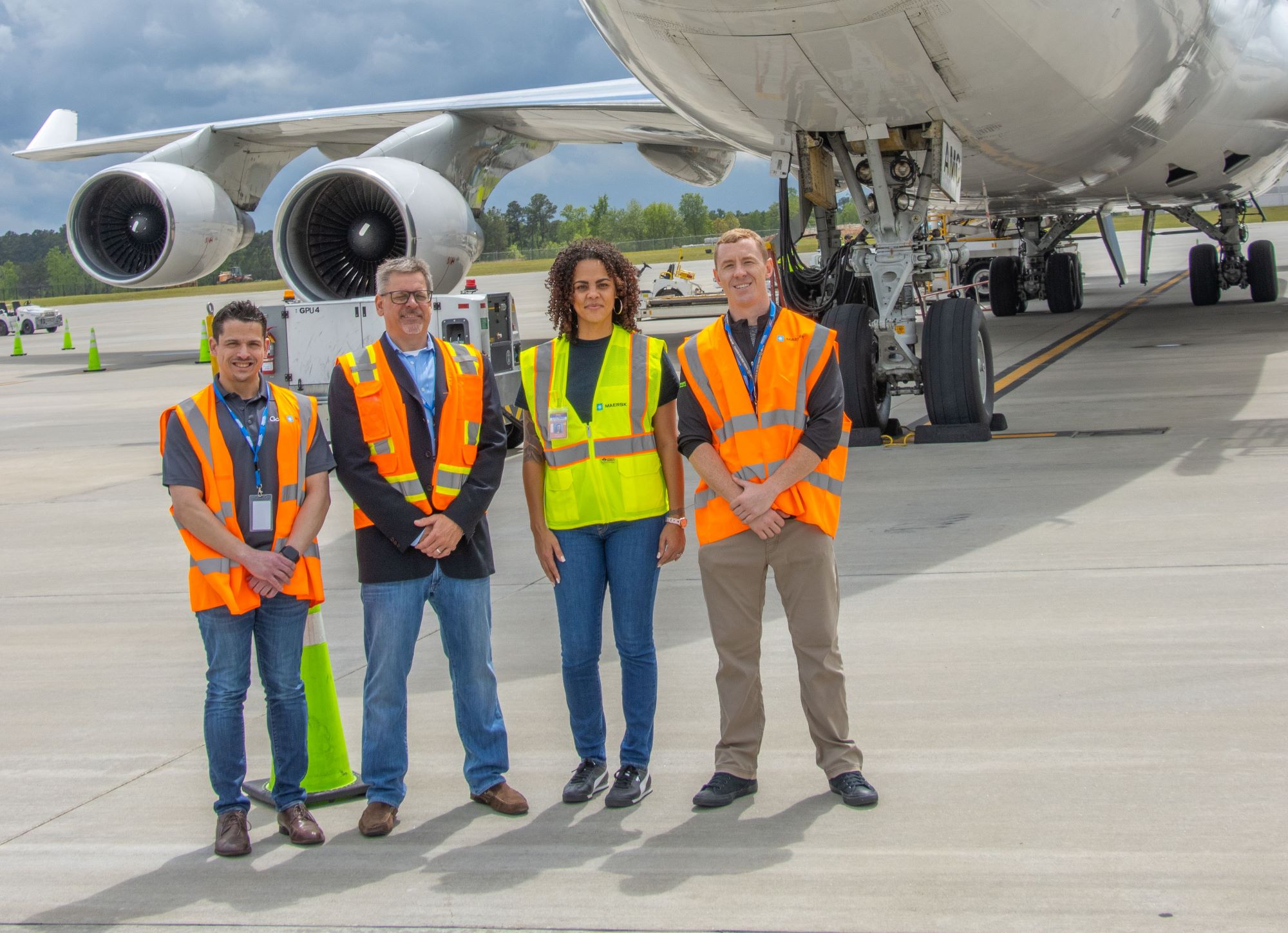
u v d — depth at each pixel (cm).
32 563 752
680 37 762
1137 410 1004
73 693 493
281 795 359
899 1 683
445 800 374
